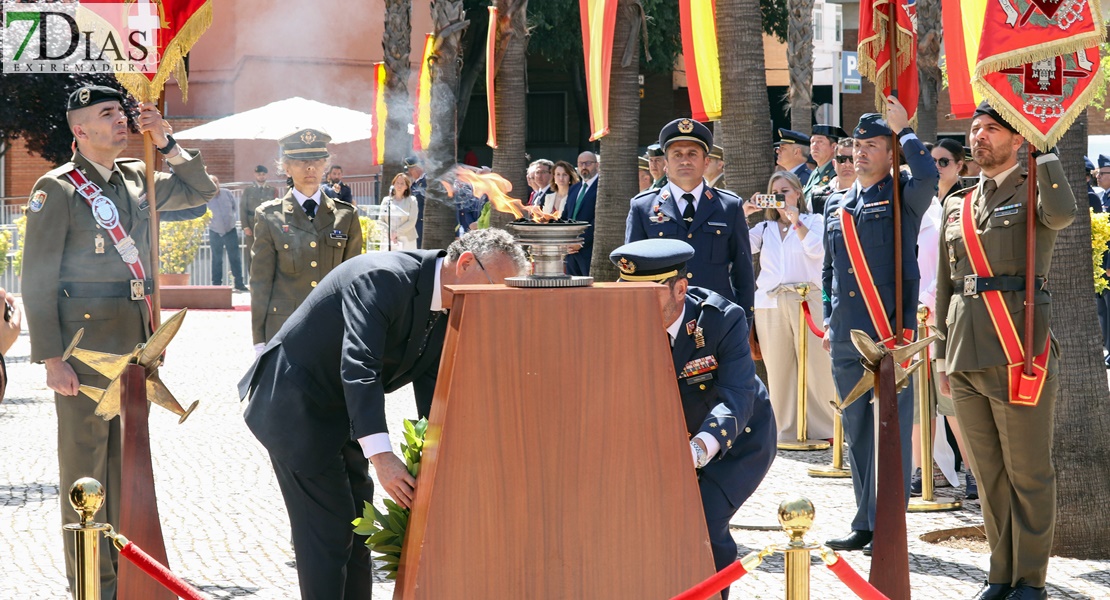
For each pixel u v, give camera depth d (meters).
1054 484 6.20
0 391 5.39
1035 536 6.16
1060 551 7.17
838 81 30.58
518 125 18.39
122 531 4.32
